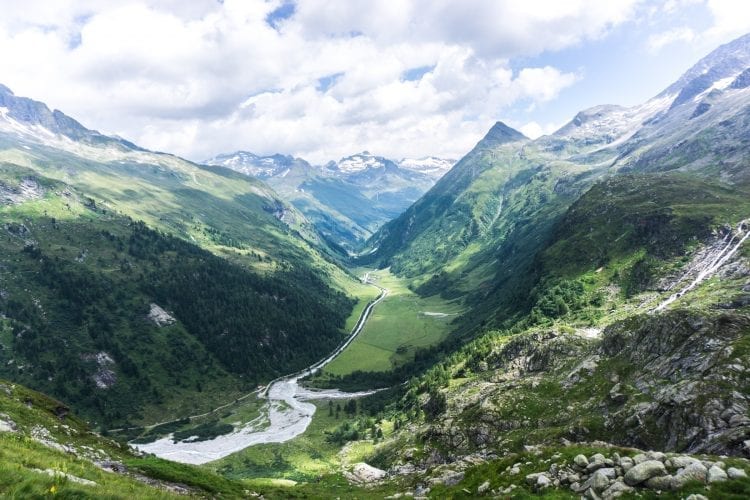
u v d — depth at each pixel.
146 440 187.75
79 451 51.28
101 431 193.50
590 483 33.66
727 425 56.56
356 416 199.00
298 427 194.50
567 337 134.12
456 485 47.44
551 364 125.38
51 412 64.81
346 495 71.81
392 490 74.81
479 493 41.88
